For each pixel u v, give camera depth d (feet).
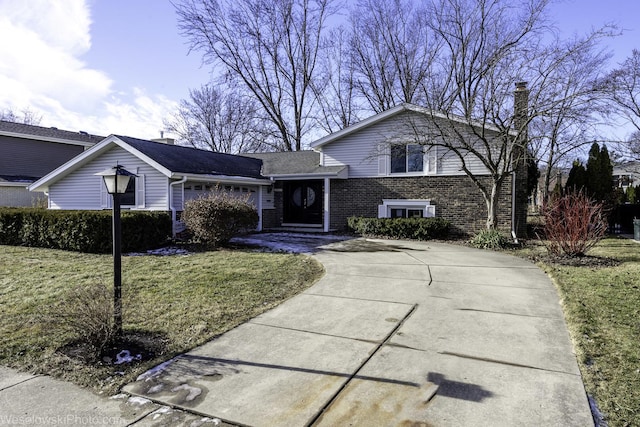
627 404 9.97
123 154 43.65
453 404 10.15
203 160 48.88
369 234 45.88
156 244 35.91
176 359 13.12
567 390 10.72
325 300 19.52
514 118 37.06
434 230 43.32
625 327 14.97
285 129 96.68
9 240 37.42
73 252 32.68
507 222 43.86
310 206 56.95
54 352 13.69
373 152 49.62
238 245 37.09
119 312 14.21
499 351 13.33
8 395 11.02
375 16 89.97
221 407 10.29
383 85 92.94
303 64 94.73
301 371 12.18
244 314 17.52
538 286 21.85
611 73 47.16
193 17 83.51
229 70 90.58
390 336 14.82
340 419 9.62
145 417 9.90
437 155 46.34
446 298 19.63
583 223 29.96
